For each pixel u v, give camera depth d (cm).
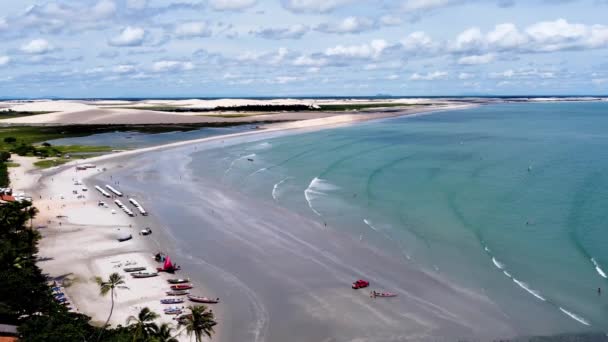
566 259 6109
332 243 6862
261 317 4859
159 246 6850
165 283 5612
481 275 5722
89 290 5375
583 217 7731
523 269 5856
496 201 8750
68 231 7469
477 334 4509
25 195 9500
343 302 5153
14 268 5109
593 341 4338
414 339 4438
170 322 4678
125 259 6322
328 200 9044
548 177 10794
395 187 9944
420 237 6981
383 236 7069
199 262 6266
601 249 6400
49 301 4666
